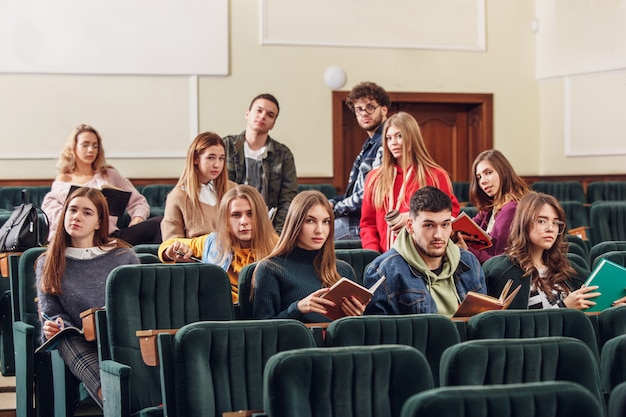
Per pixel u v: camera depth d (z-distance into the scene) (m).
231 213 4.19
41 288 4.06
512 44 10.48
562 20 10.30
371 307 3.87
